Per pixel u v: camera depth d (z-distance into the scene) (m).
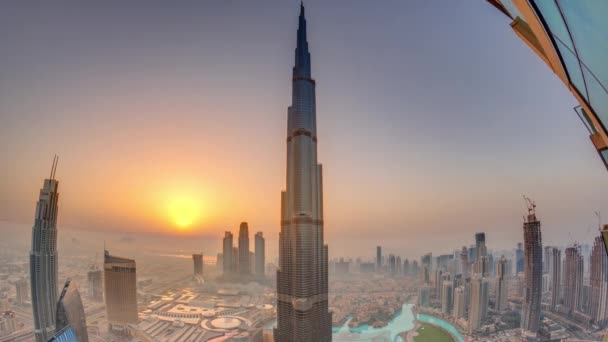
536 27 5.72
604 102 4.99
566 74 6.02
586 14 4.07
